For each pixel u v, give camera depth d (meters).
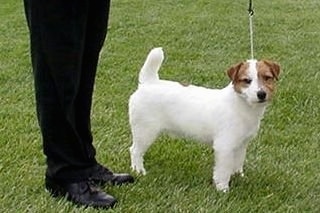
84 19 4.09
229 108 4.80
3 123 6.25
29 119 6.39
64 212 4.41
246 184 5.04
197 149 5.67
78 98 4.39
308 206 4.71
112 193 4.74
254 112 4.78
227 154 4.83
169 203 4.63
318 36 10.92
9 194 4.67
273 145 5.91
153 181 4.99
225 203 4.67
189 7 13.12
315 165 5.48
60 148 4.43
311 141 6.06
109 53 9.36
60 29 4.02
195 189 4.88
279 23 11.84
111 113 6.65
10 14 12.35
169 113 5.00
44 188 4.75
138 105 5.07
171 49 9.77
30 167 5.22
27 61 8.86
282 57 9.47
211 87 7.85
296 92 7.49
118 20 11.72
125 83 7.86
